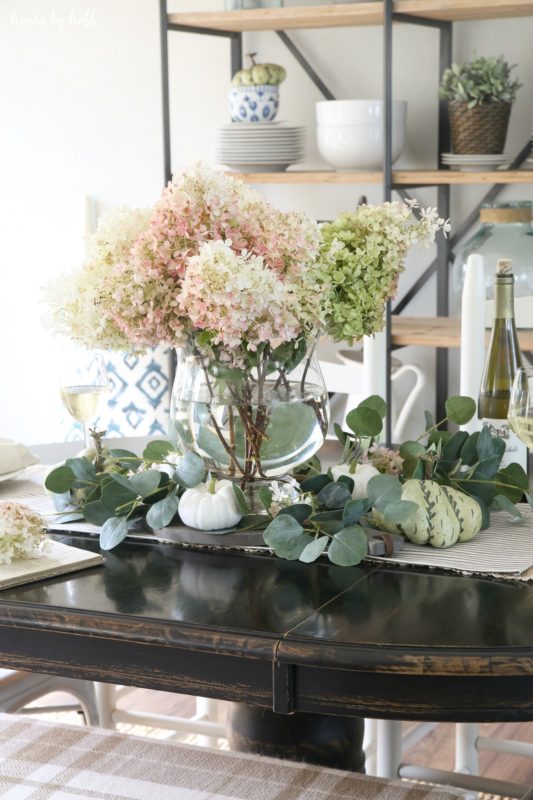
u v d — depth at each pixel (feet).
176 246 3.92
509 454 4.99
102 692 6.35
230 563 4.04
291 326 3.87
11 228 12.78
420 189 10.51
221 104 11.27
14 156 12.61
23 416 13.14
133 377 10.46
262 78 9.87
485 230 8.91
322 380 4.38
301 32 10.77
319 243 4.10
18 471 5.25
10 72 12.45
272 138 9.84
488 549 4.08
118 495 4.34
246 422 4.22
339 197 10.88
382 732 5.74
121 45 11.76
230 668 3.42
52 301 4.08
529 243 8.73
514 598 3.60
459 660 3.15
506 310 5.11
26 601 3.64
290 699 3.34
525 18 9.80
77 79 12.07
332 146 9.61
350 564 3.87
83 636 3.59
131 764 4.30
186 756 4.35
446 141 10.14
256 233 3.94
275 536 3.99
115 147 12.00
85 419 5.05
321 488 4.29
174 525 4.33
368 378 6.20
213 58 11.22
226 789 4.10
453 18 9.58
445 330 9.38
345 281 4.13
